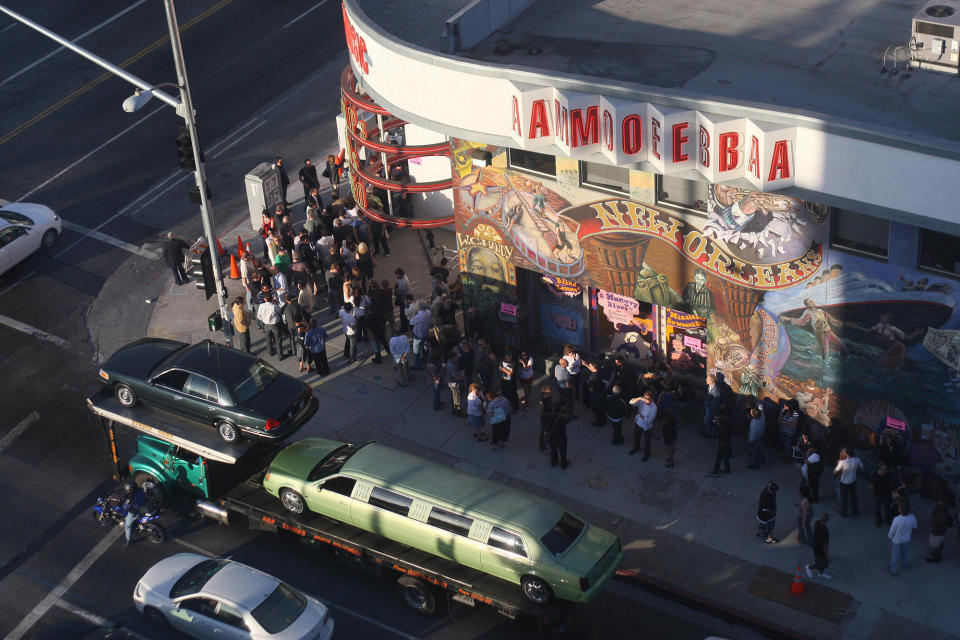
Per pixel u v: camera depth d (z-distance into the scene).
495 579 22.94
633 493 26.48
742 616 22.92
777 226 24.44
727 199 24.78
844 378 25.33
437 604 23.75
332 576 24.84
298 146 41.88
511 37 28.53
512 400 28.98
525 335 30.70
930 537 24.00
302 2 51.16
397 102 27.86
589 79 24.14
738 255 25.33
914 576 23.64
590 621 23.27
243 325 31.44
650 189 25.77
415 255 36.16
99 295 34.94
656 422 28.58
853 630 22.50
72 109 44.16
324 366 31.06
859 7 28.06
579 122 24.09
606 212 26.83
